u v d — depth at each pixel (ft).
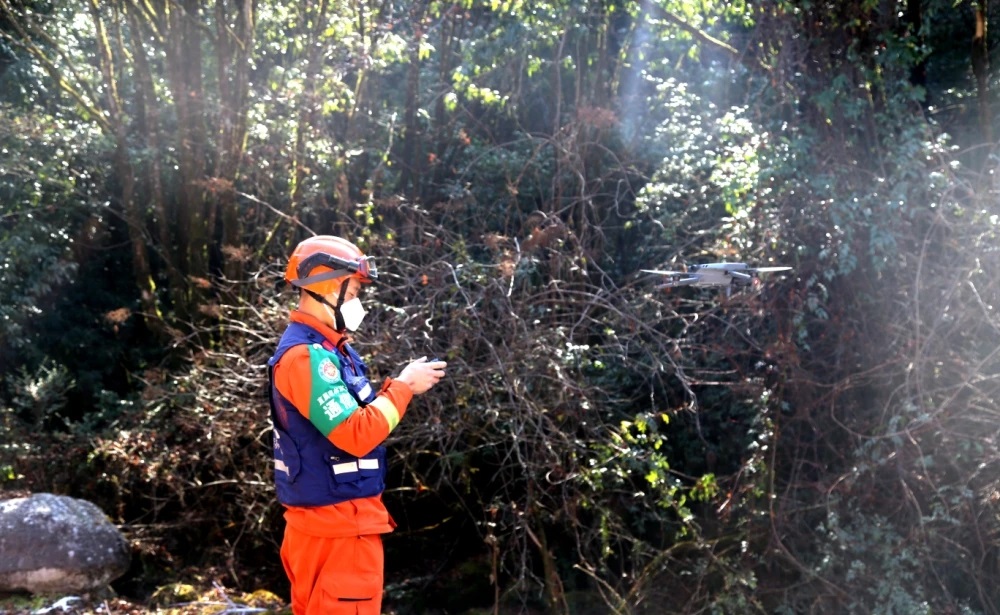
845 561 17.94
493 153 25.32
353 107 26.37
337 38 25.53
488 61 25.62
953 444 17.20
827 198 17.95
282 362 10.57
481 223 23.07
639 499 19.47
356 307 11.09
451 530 22.25
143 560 21.54
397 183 26.66
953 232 17.29
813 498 18.51
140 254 27.45
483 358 17.99
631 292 19.12
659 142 24.77
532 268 18.47
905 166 17.40
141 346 29.30
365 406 10.60
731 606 17.78
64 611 17.94
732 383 18.08
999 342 17.12
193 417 20.93
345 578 10.60
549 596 18.54
